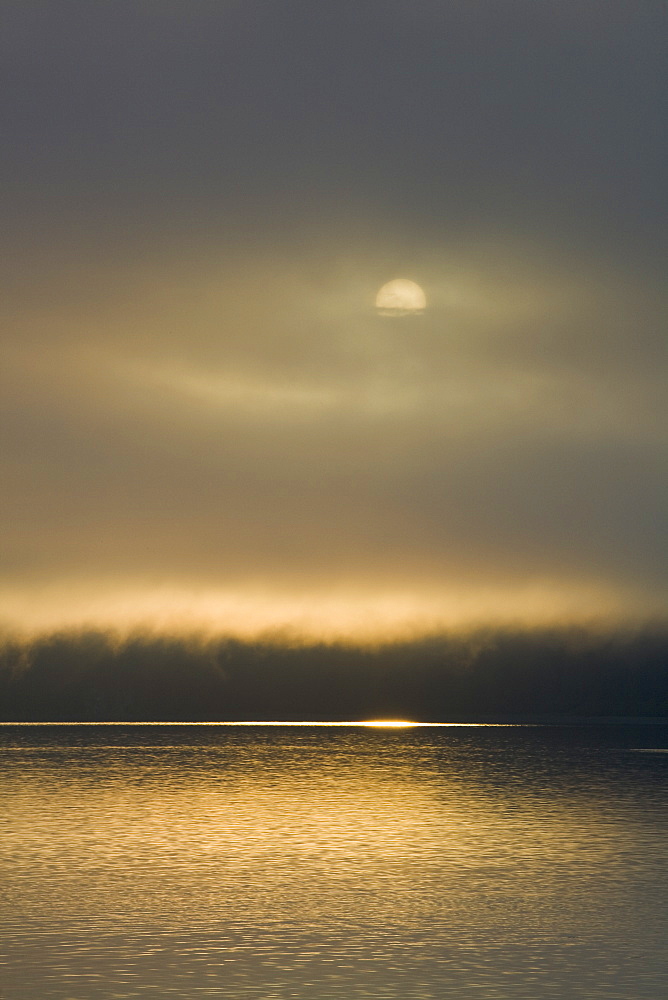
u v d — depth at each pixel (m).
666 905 51.16
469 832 82.69
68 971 37.56
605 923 46.81
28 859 66.25
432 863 65.75
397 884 57.12
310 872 61.72
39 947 41.31
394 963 39.25
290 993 35.16
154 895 53.06
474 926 46.06
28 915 47.56
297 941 42.75
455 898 52.84
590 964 39.41
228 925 45.69
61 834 79.75
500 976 37.59
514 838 78.88
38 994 34.72
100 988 35.44
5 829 82.62
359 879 59.03
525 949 41.75
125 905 50.16
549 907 50.56
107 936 43.31
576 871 62.09
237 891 54.47
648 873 61.16
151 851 70.81
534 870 62.59
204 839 77.94
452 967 38.84
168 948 41.25
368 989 35.75
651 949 41.91
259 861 66.31
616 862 66.00
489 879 59.09
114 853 69.56
